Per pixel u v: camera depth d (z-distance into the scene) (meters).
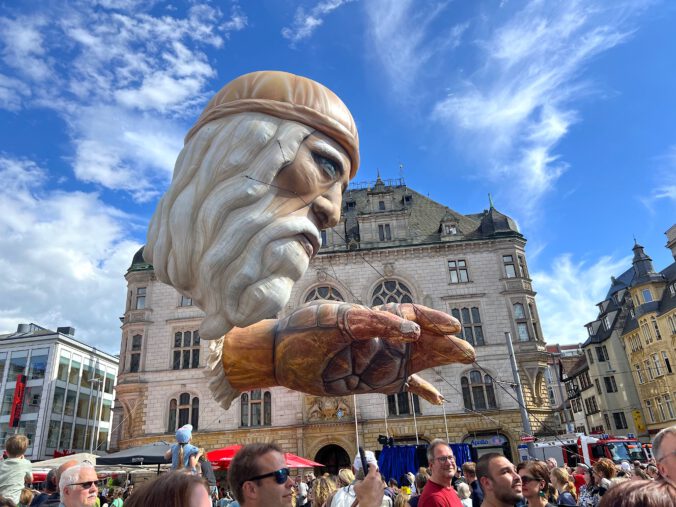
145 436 30.12
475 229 36.75
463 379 30.30
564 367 62.81
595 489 8.62
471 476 7.74
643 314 44.53
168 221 4.50
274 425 29.69
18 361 48.84
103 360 56.44
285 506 2.88
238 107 4.55
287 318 4.97
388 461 16.95
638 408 46.28
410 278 32.84
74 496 3.76
